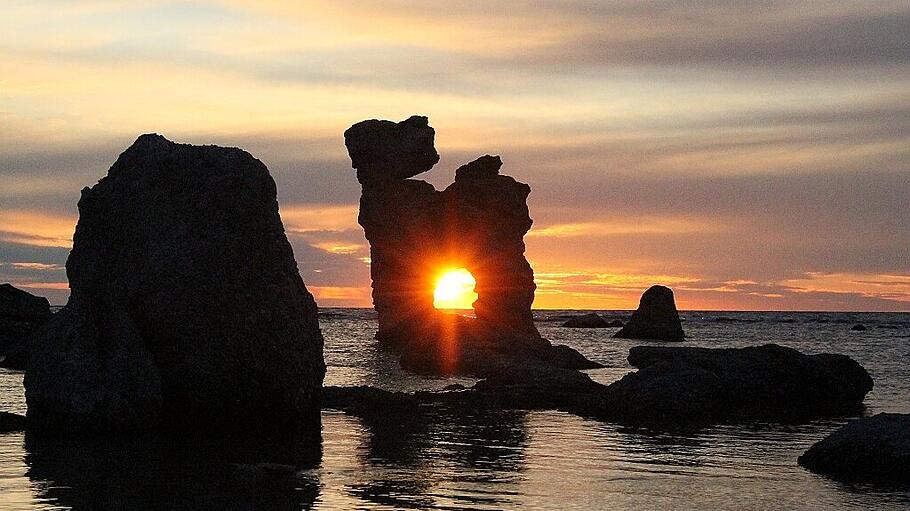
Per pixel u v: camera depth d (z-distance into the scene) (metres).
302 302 30.66
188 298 28.88
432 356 55.56
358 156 79.25
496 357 54.41
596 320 149.50
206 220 29.53
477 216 76.19
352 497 20.05
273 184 30.73
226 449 25.94
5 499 19.73
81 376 28.45
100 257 30.20
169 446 26.39
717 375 37.06
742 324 179.12
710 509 19.61
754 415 34.88
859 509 19.70
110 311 29.39
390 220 77.69
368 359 63.38
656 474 23.11
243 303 29.08
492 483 21.73
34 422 28.62
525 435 29.23
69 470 22.83
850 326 166.00
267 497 20.00
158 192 30.31
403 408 35.50
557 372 43.00
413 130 78.94
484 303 76.19
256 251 29.64
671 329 102.62
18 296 67.31
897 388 45.44
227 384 28.88
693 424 32.41
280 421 29.80
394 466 23.61
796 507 19.83
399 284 77.75
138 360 28.55
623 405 34.47
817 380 38.34
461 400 38.06
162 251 29.33
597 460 24.95
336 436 28.48
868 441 23.53
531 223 78.12
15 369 49.50
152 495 20.16
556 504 19.80
